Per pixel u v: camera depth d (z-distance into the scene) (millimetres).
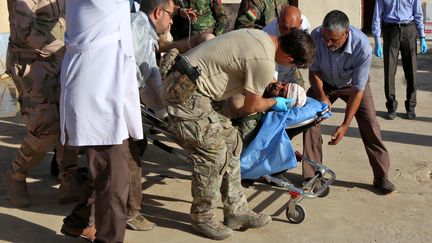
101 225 4020
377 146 5430
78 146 3949
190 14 6422
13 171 5023
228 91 4316
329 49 5184
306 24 5777
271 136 4574
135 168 4562
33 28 4598
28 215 4938
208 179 4430
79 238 4512
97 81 3875
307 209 5102
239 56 4145
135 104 4012
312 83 5387
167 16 4602
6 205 5121
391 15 7934
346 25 4898
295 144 6922
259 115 4715
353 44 5051
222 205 5188
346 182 5727
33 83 4695
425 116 8227
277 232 4695
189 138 4309
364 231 4719
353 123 7781
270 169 4652
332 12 4941
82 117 3875
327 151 6660
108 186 3967
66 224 4359
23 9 4590
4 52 10617
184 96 4238
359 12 14242
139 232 4652
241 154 4672
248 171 4699
